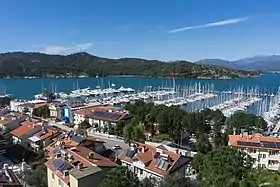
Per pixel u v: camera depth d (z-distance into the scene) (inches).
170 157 2400.3
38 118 5374.0
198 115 4119.1
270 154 2942.9
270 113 6550.2
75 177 1894.7
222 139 3705.7
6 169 2276.1
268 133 4399.6
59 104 6176.2
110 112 4869.6
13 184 1772.9
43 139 3474.4
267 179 1192.8
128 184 1549.0
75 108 5620.1
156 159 2422.5
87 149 2581.2
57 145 2888.8
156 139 3767.2
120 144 3791.8
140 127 3799.2
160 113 4163.4
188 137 4180.6
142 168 2391.7
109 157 2940.5
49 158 2628.0
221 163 1499.8
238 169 1460.4
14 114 5073.8
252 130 4188.0
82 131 4084.6
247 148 2977.4
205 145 3405.5
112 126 4443.9
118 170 1609.3
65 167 2121.1
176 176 1820.9
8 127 4227.4
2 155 3373.5
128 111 4987.7
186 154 2965.1
